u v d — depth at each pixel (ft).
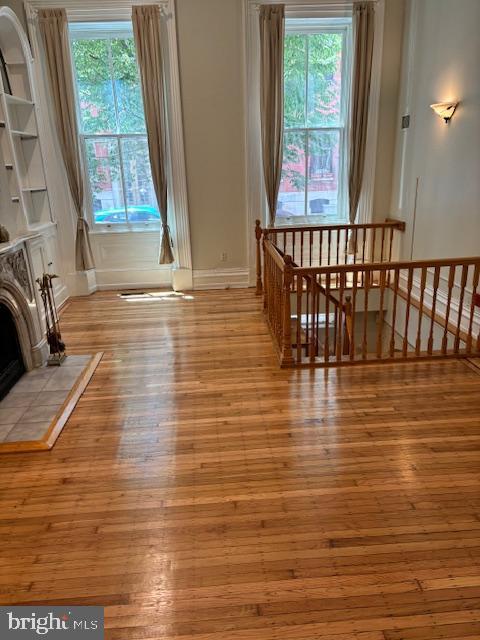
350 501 7.54
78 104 18.48
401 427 9.51
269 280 14.94
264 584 6.12
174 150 18.44
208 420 10.00
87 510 7.52
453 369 11.91
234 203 19.21
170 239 19.60
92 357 13.34
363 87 17.76
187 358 13.14
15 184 13.88
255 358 12.97
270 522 7.16
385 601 5.83
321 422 9.78
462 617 5.62
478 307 12.96
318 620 5.63
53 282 17.53
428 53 15.39
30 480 8.27
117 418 10.19
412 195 16.99
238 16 17.11
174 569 6.38
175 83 17.70
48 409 10.56
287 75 18.34
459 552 6.52
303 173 19.42
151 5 16.75
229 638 5.44
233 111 18.13
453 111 13.88
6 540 6.95
